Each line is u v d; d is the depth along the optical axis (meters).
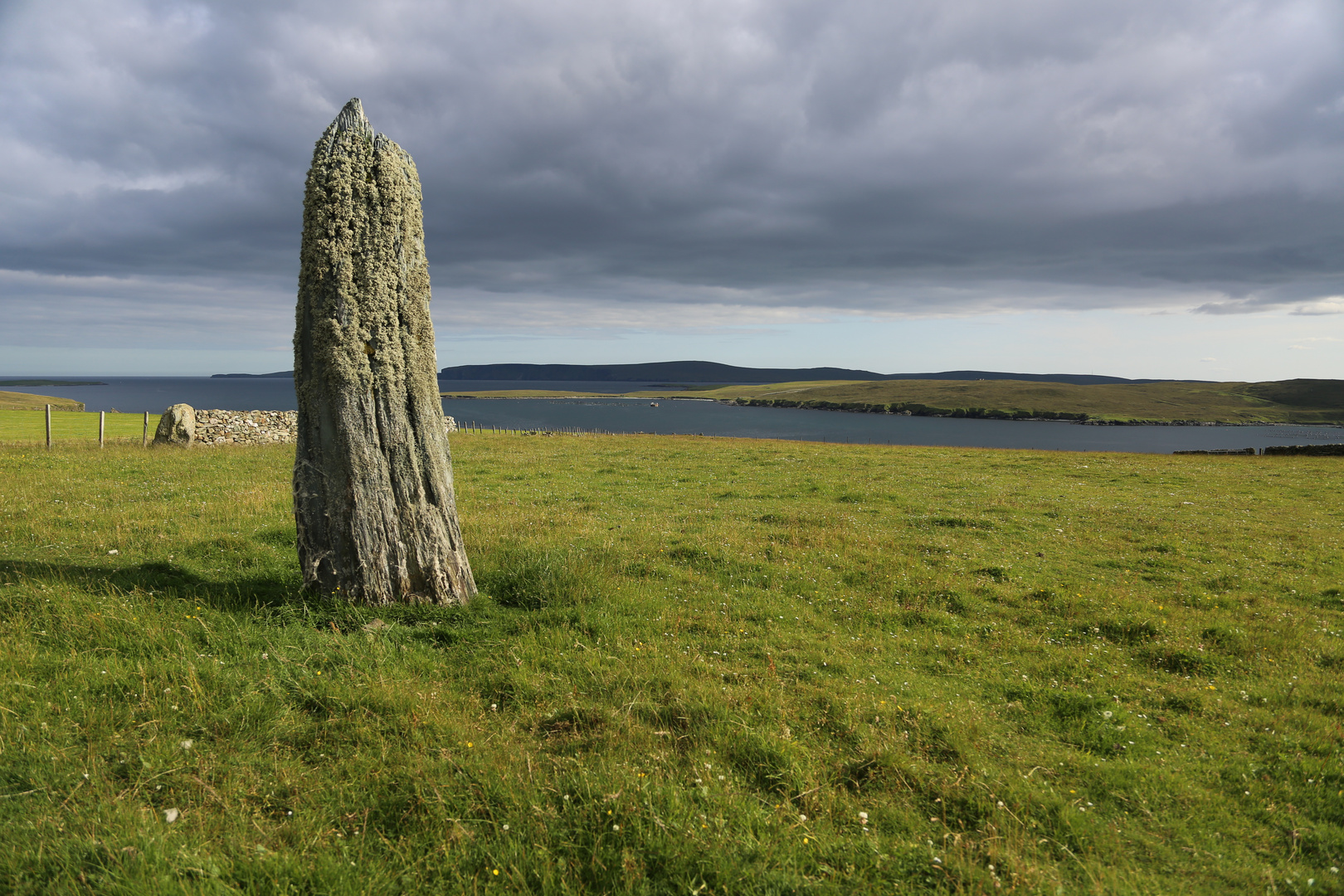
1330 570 13.92
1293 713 7.38
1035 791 5.63
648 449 39.34
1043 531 17.14
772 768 5.77
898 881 4.47
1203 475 30.05
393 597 8.95
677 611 9.93
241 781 5.25
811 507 19.84
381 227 8.92
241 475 21.62
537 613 9.24
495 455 33.47
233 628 7.92
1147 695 7.92
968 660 8.89
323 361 8.75
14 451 25.55
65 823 4.60
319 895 4.14
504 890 4.26
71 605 8.10
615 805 4.95
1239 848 5.12
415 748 5.77
